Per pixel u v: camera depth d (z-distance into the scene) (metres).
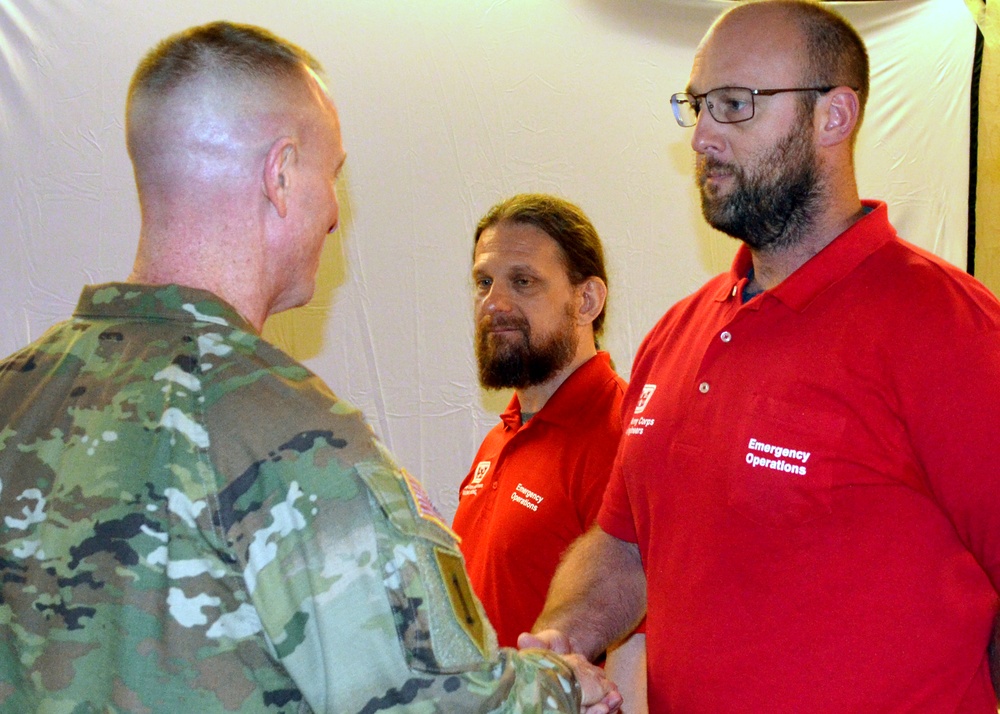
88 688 0.89
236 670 0.90
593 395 1.80
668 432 1.43
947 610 1.20
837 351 1.26
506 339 1.84
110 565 0.91
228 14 2.64
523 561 1.71
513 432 1.91
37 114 2.54
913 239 3.04
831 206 1.36
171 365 0.97
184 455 0.92
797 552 1.25
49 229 2.54
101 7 2.57
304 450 0.93
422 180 2.76
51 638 0.90
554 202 1.94
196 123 1.03
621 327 2.88
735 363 1.36
